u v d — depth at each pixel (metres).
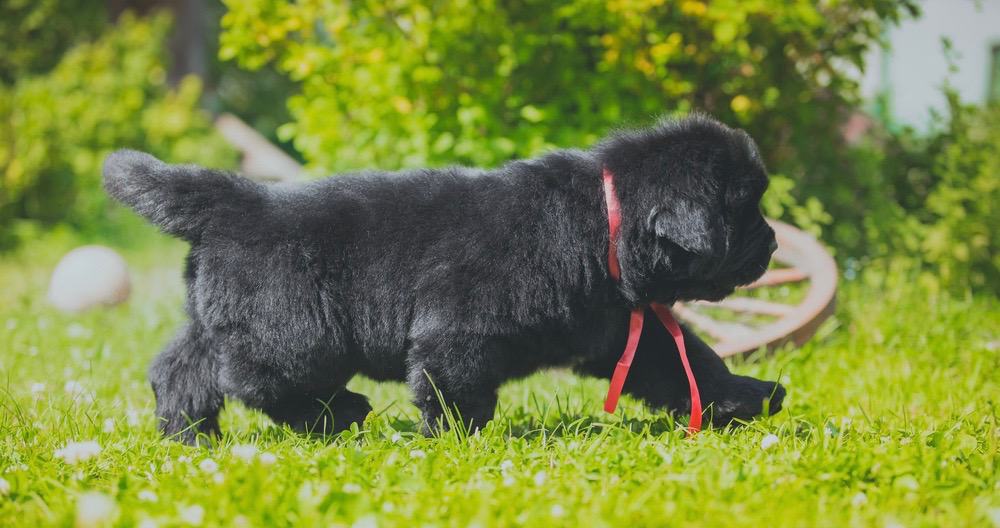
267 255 4.12
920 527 3.01
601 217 4.21
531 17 7.74
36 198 13.88
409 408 5.32
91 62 14.70
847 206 8.47
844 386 5.44
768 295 7.56
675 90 7.73
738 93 8.12
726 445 3.91
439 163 7.56
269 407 4.31
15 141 13.69
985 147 8.59
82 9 15.87
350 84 7.68
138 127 14.54
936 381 5.40
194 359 4.50
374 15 7.65
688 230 4.04
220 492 3.21
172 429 4.51
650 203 4.13
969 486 3.42
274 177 15.38
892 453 3.69
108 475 3.71
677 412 4.46
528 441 4.34
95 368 6.07
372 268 4.15
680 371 4.48
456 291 4.04
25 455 3.96
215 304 4.17
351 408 4.46
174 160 14.50
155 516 3.08
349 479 3.47
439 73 7.40
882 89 12.96
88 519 2.92
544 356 4.29
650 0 7.22
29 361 6.23
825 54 8.36
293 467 3.58
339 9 7.76
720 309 7.18
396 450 3.83
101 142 14.12
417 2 7.52
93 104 14.21
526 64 7.62
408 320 4.15
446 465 3.69
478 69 7.57
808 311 6.36
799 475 3.49
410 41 7.60
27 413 4.81
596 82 7.49
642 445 3.87
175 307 8.60
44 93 13.84
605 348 4.38
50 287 8.91
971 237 8.23
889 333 6.74
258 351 4.15
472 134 7.42
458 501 3.23
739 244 4.39
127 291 8.91
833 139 8.58
